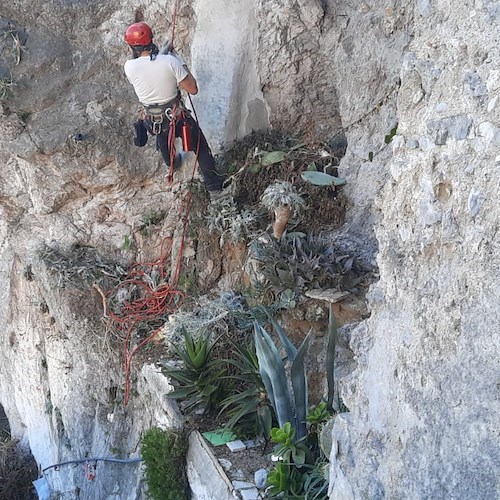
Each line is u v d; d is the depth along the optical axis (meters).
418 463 2.76
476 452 2.49
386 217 3.46
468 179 2.79
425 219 3.05
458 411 2.60
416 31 3.49
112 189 7.13
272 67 6.41
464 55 2.96
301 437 4.74
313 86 6.48
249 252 6.14
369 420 3.29
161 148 6.29
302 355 4.61
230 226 6.41
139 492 6.09
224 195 6.55
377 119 5.90
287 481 4.41
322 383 5.25
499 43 2.76
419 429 2.79
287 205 5.95
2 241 7.56
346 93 6.16
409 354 2.98
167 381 5.82
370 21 5.82
